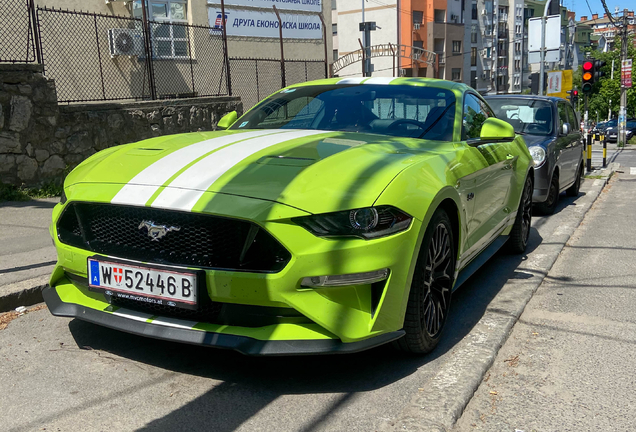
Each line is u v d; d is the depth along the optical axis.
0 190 7.47
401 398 2.72
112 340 3.33
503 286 4.60
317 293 2.61
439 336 3.28
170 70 13.84
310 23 18.06
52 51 11.40
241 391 2.76
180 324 2.74
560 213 8.50
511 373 3.07
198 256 2.69
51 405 2.59
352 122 4.04
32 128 7.83
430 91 4.28
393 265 2.72
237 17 15.74
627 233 7.08
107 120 8.83
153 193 2.77
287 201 2.61
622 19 30.42
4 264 4.52
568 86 17.70
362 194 2.70
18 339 3.34
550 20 18.56
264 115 4.36
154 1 13.50
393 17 49.03
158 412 2.55
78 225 3.07
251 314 2.66
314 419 2.51
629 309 4.16
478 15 61.16
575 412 2.67
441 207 3.30
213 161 3.03
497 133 3.98
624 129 30.95
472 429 2.49
